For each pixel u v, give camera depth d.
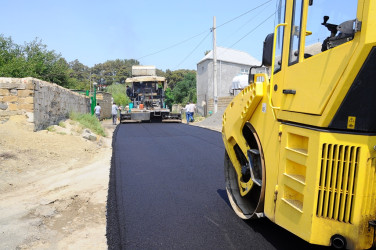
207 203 4.52
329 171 2.33
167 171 6.49
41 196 4.88
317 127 2.39
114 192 5.04
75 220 4.04
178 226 3.73
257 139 3.31
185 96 44.25
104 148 9.91
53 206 4.45
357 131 2.24
